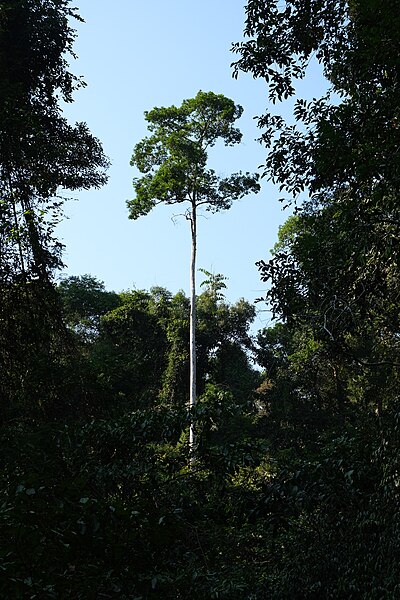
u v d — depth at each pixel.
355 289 8.75
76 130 14.73
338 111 8.19
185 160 32.75
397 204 7.71
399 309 9.23
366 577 6.48
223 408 8.00
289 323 9.24
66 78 14.44
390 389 16.42
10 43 13.69
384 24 7.79
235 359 41.88
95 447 8.00
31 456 6.96
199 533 7.51
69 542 5.34
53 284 13.33
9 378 12.19
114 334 44.19
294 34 9.95
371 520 6.75
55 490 5.72
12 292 12.64
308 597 6.86
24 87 14.05
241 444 7.88
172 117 33.94
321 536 7.22
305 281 8.83
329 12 9.80
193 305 31.73
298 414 32.28
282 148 9.20
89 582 5.23
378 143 7.91
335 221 9.02
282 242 26.75
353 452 7.54
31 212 12.38
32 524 5.00
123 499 7.47
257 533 7.88
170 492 7.76
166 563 6.63
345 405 30.86
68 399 12.09
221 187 33.12
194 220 33.31
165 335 42.84
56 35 13.80
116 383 13.20
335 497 7.24
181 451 8.09
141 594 5.88
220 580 6.99
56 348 13.61
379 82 8.43
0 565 4.38
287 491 7.46
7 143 12.59
